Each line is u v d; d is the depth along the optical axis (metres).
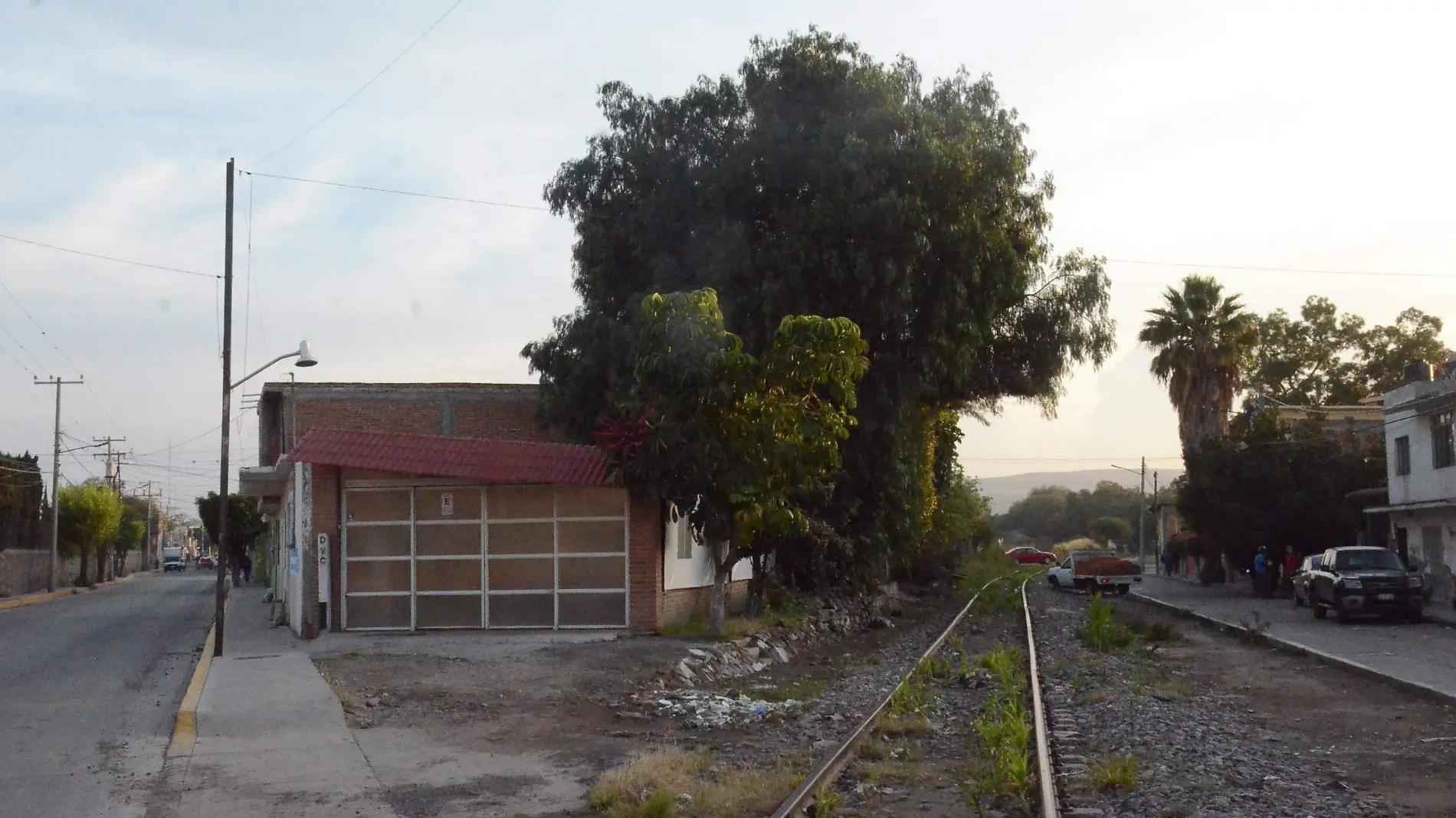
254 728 12.55
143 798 9.49
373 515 21.66
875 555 29.83
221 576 19.53
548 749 11.86
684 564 24.16
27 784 9.94
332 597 21.55
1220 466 44.91
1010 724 11.47
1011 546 148.88
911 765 10.89
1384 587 29.12
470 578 21.50
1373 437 48.22
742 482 19.84
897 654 23.11
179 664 18.92
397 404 33.62
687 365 19.27
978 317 27.98
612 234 28.11
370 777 10.41
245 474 27.03
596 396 28.97
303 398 33.19
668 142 27.78
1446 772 10.53
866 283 25.22
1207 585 55.94
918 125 26.06
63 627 28.23
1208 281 50.50
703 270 26.62
